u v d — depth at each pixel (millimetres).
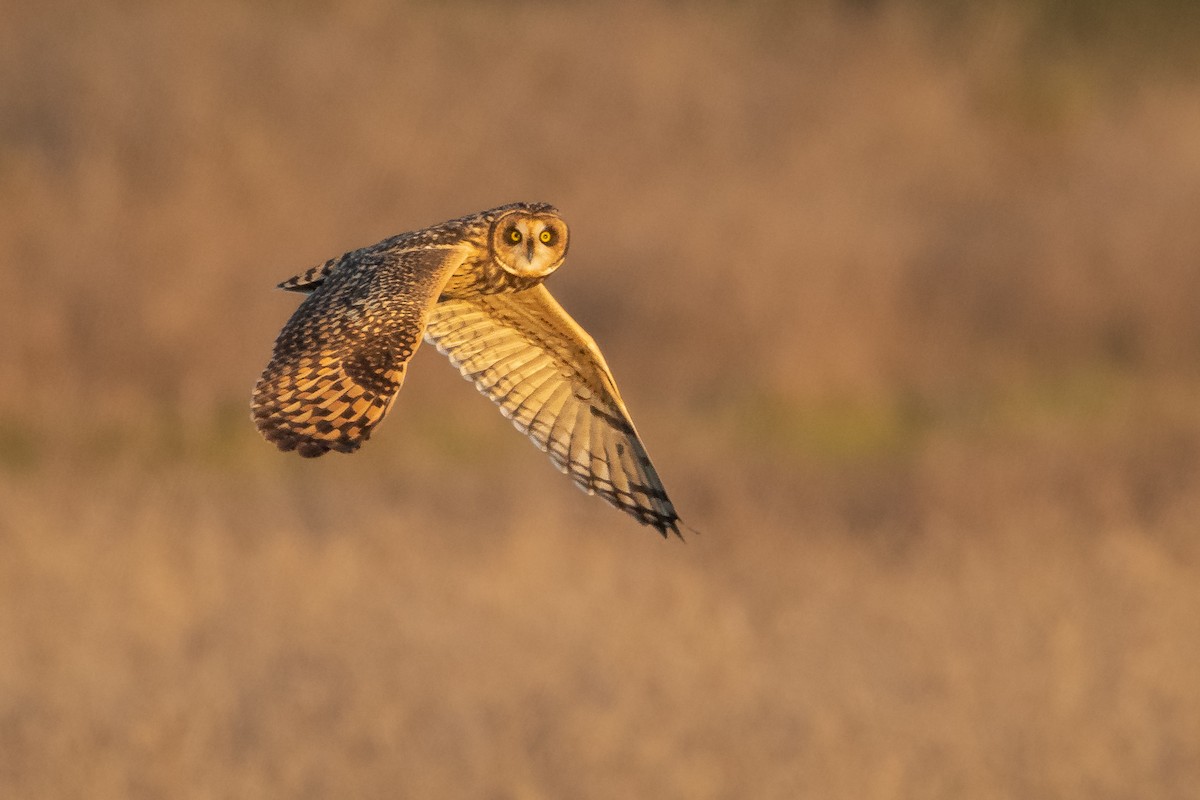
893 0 40531
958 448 20750
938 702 12492
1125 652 13352
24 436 19656
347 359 4754
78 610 13406
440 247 5359
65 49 29719
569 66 33719
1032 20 42969
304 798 11055
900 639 13977
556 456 6031
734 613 14102
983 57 39844
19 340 20969
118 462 18938
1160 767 11898
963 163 34906
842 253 27188
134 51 29688
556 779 11328
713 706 12445
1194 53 44562
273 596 14047
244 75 29672
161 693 12031
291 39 31266
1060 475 18750
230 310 22594
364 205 27328
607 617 13875
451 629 13375
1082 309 27734
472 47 33812
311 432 4609
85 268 22281
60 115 27859
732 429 22703
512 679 12633
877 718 12312
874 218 30859
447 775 11234
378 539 16047
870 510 18891
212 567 14625
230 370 21672
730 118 33438
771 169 32469
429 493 18531
